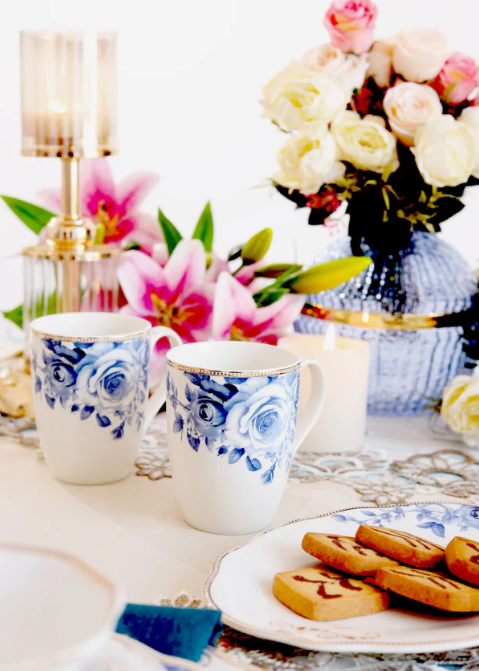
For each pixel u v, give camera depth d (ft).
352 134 2.38
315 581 1.45
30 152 2.50
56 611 0.91
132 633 1.30
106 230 2.83
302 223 5.49
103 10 5.67
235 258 2.73
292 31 5.73
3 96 5.64
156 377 2.52
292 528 1.69
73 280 2.62
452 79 2.44
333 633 1.29
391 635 1.30
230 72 5.78
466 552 1.47
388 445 2.46
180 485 1.81
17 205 2.86
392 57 2.48
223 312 2.45
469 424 2.36
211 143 5.84
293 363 1.83
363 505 1.94
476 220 5.43
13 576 0.93
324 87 2.36
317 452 2.38
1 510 1.90
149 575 1.60
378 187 2.44
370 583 1.48
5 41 5.61
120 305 2.72
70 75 2.43
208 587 1.41
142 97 5.77
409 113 2.36
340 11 2.43
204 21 5.70
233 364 1.97
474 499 2.04
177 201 5.83
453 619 1.41
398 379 2.62
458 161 2.34
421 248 2.60
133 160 5.84
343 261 2.49
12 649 0.91
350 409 2.35
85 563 0.92
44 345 1.96
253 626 1.29
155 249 2.71
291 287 2.55
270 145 5.83
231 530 1.81
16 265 5.76
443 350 2.57
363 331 2.57
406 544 1.52
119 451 2.05
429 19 5.66
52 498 1.98
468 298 2.56
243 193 5.80
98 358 1.94
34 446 2.36
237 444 1.72
